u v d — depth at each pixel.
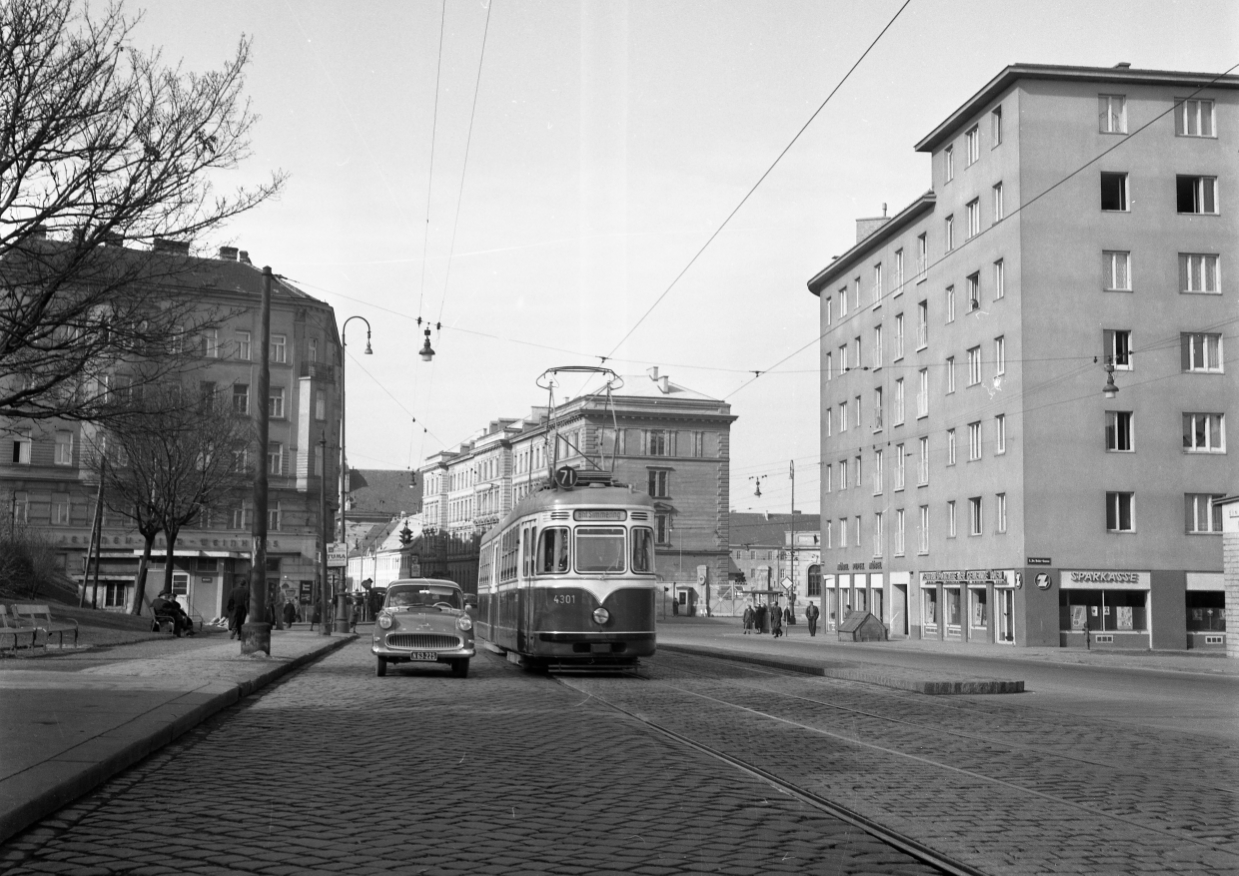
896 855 7.23
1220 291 50.12
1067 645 48.25
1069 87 49.75
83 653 26.11
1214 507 49.56
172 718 12.44
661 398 97.56
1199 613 49.09
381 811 8.44
